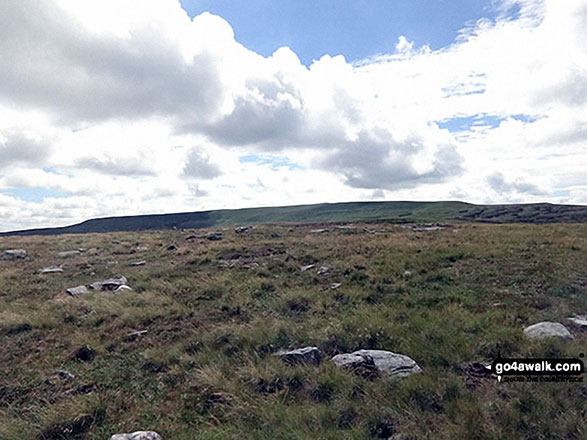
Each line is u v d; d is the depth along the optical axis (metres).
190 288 13.67
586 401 5.50
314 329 9.09
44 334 9.92
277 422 5.59
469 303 10.41
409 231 28.11
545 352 6.95
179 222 181.88
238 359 7.80
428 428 5.13
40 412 6.29
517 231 23.80
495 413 5.39
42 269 18.20
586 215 111.94
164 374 7.56
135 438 5.24
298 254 18.91
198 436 5.47
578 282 11.54
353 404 5.71
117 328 10.23
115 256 21.72
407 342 7.94
